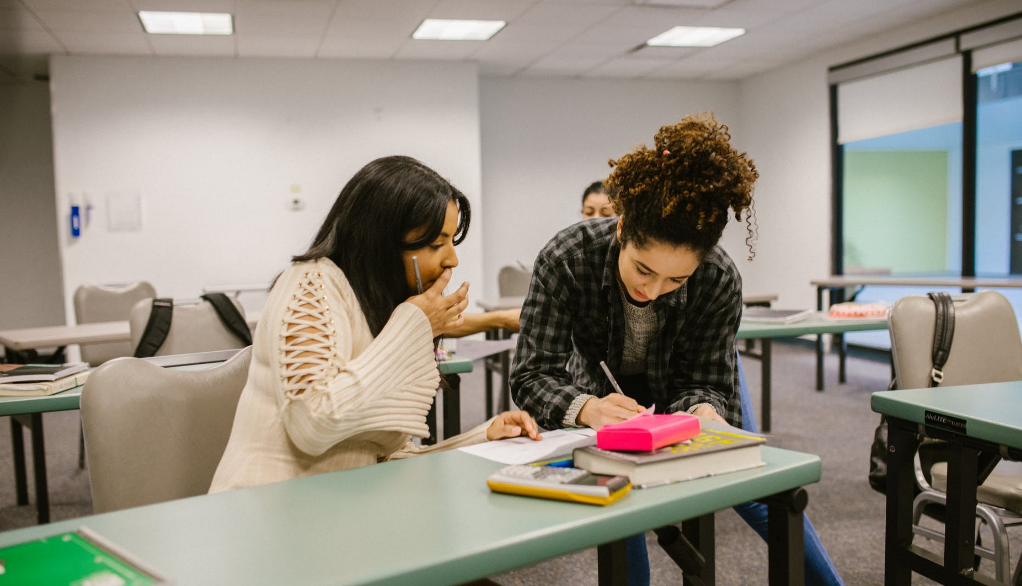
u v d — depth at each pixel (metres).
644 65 6.69
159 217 5.77
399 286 1.12
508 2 4.64
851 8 5.05
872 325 2.98
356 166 6.14
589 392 1.46
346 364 0.99
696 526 1.35
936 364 1.79
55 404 1.81
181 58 5.75
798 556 0.97
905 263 7.70
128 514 0.83
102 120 5.61
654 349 1.39
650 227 1.08
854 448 3.36
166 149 5.75
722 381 1.40
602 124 7.32
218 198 5.88
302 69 5.99
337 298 1.07
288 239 6.04
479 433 1.20
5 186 6.52
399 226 1.08
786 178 7.04
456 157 6.32
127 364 1.22
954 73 5.30
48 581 0.65
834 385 4.95
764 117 7.31
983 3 4.96
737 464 0.94
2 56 5.54
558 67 6.67
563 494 0.84
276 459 1.02
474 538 0.74
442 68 6.25
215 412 1.33
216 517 0.82
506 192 7.09
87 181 5.60
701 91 7.59
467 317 1.98
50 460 3.48
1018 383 1.60
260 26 4.98
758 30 5.56
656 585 2.05
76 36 5.04
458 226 1.23
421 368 1.06
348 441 1.08
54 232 6.67
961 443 1.37
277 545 0.74
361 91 6.11
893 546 1.54
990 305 1.89
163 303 2.48
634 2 4.74
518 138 7.10
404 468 1.00
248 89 5.90
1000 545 1.45
